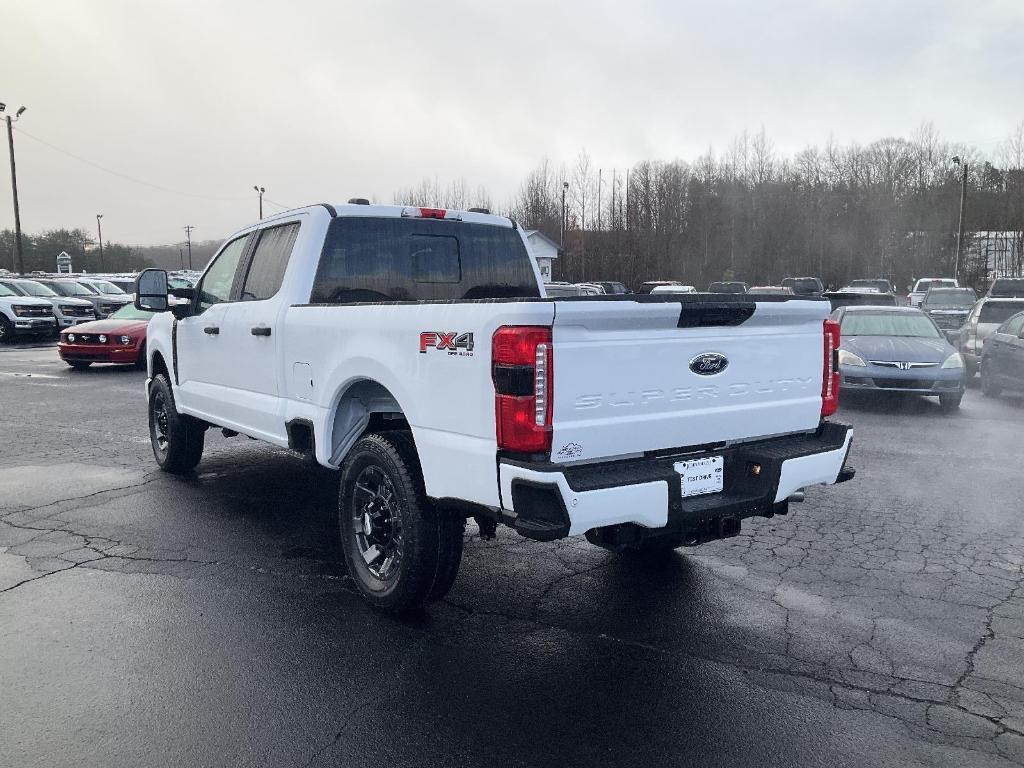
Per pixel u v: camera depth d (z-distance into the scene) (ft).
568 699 11.01
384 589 13.64
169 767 9.37
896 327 40.98
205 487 22.65
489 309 11.10
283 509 20.40
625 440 11.51
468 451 11.55
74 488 22.47
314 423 15.60
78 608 14.03
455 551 13.23
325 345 15.07
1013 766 9.47
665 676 11.68
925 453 27.50
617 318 11.09
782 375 13.58
